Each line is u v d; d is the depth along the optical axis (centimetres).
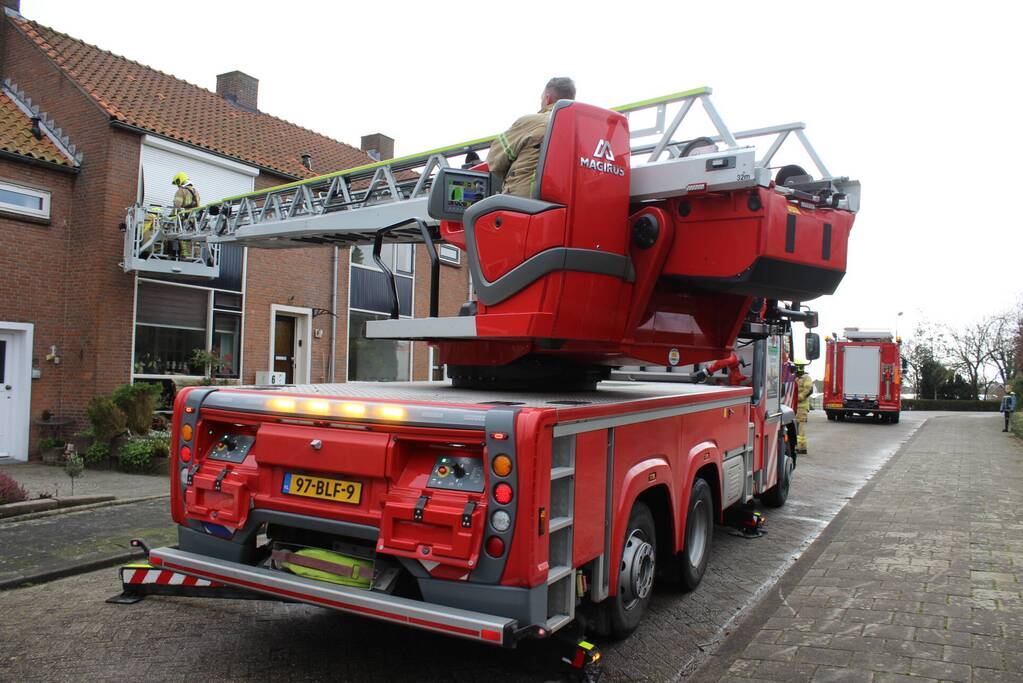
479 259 435
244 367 1446
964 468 1287
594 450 388
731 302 513
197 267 1228
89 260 1205
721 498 618
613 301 433
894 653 438
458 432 345
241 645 445
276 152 1630
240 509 401
